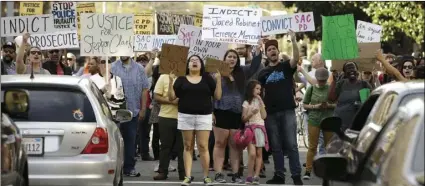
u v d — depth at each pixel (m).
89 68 17.62
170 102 14.83
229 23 17.75
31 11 20.28
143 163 18.20
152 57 20.16
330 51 16.08
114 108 15.12
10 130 8.12
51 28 18.05
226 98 14.55
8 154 7.85
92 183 10.17
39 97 10.43
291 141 14.42
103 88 15.17
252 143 14.43
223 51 17.80
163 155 15.04
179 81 13.86
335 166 6.30
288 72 14.47
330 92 15.20
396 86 6.91
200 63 13.88
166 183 14.59
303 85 20.08
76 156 10.20
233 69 14.70
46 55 19.36
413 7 36.94
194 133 14.03
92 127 10.32
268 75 14.47
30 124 10.17
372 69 16.81
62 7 18.25
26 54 16.78
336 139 7.81
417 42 37.16
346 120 14.80
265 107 14.53
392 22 37.12
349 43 16.03
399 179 5.27
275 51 14.46
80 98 10.51
